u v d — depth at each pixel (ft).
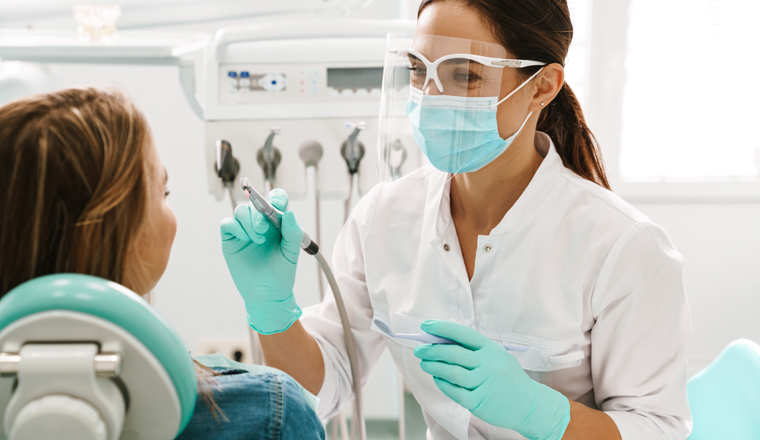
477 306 3.47
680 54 7.48
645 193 7.63
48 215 2.00
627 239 3.11
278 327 3.37
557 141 3.71
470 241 3.63
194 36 5.42
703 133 7.63
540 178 3.38
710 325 7.84
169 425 1.77
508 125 3.23
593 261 3.18
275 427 2.15
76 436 1.57
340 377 3.94
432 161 3.34
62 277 1.65
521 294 3.32
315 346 3.75
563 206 3.34
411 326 3.64
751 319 7.77
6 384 1.65
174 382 1.70
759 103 7.47
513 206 3.34
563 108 3.66
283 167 5.15
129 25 5.96
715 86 7.51
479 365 2.85
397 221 3.80
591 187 3.41
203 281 7.20
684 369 3.20
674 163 7.72
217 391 2.15
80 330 1.60
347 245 4.07
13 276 2.02
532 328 3.33
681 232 7.71
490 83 3.09
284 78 5.07
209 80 5.05
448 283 3.52
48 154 1.97
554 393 3.01
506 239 3.34
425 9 3.21
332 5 6.02
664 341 3.11
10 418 1.63
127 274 2.25
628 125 7.73
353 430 4.64
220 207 7.05
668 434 3.10
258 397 2.18
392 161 3.65
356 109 5.07
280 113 5.06
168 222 2.39
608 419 3.06
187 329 7.31
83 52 5.03
